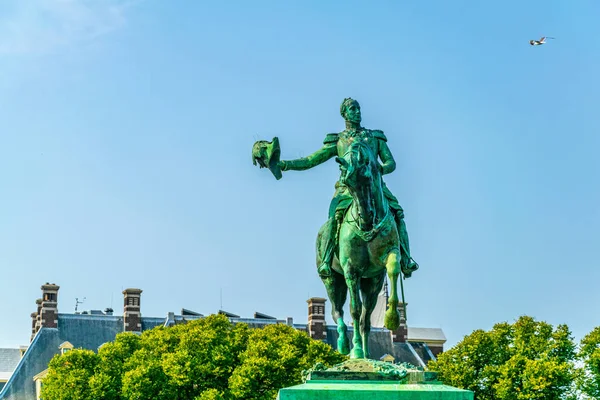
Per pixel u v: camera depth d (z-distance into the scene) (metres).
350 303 12.41
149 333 54.03
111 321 68.19
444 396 10.36
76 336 66.31
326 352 49.53
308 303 72.94
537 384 46.44
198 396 46.34
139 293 68.88
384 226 12.14
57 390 48.66
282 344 49.06
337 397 10.40
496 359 50.22
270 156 12.88
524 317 51.16
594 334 49.50
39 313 67.50
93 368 49.97
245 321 71.75
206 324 50.53
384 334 71.81
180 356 47.72
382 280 12.99
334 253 12.81
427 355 73.44
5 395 61.78
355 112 13.09
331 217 12.83
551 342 49.94
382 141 13.17
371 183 12.02
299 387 10.55
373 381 10.86
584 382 48.25
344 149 12.98
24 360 63.69
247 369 46.25
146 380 47.19
